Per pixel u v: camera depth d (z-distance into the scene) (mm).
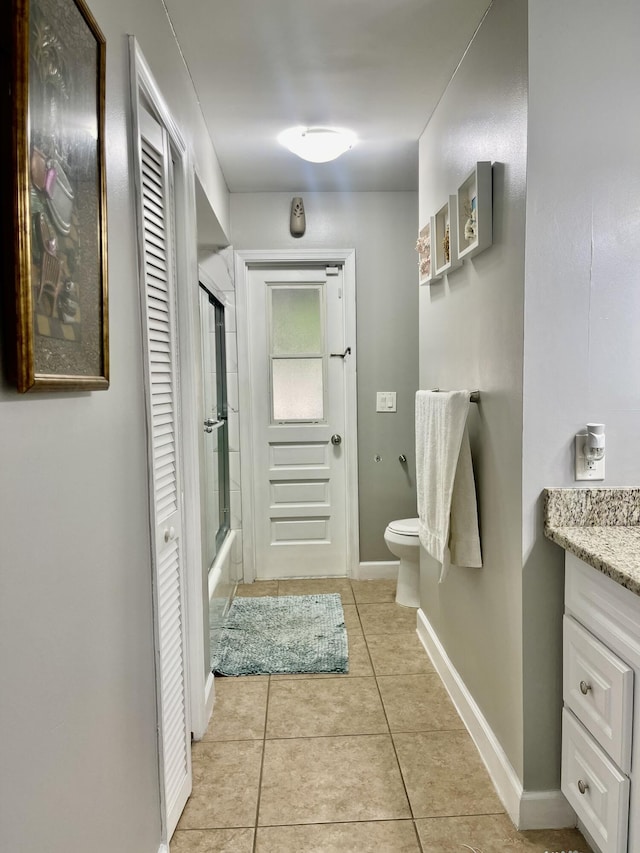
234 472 3562
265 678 2447
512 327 1584
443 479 1901
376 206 3484
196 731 2018
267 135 2639
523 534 1548
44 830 781
